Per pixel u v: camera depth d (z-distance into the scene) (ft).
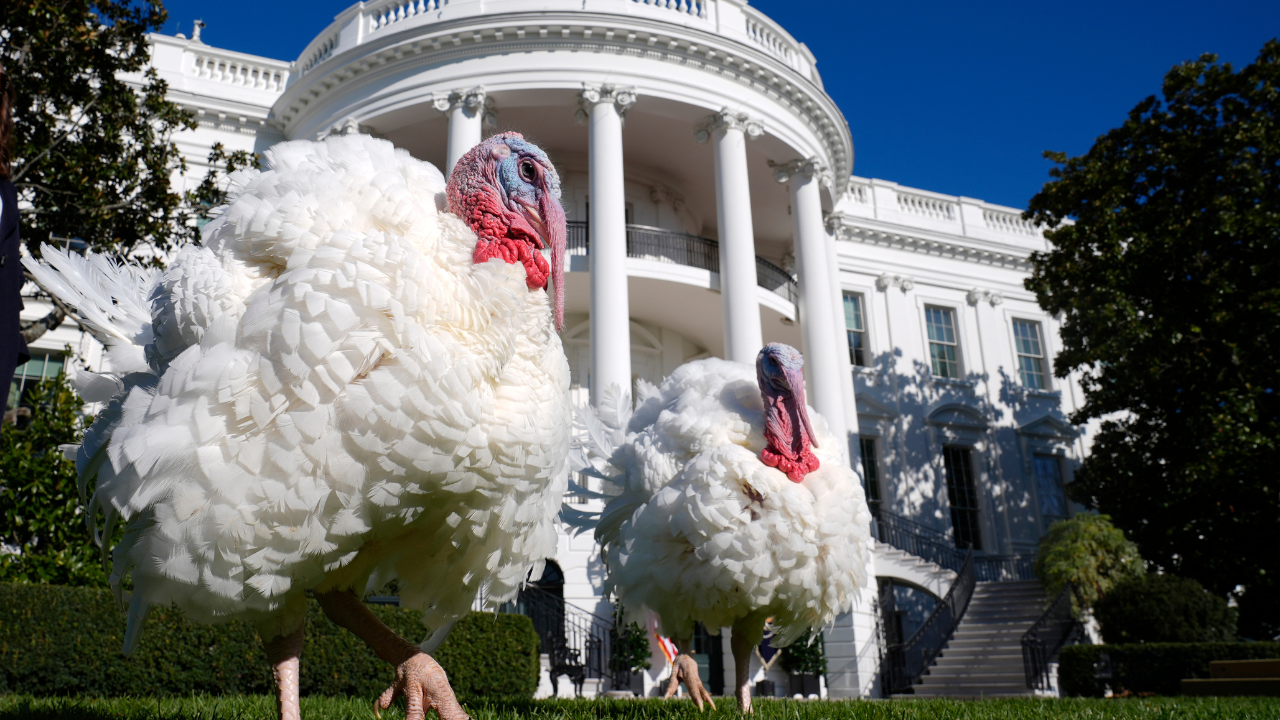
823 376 64.03
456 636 34.30
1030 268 92.58
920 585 61.52
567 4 60.75
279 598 7.65
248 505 7.26
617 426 20.43
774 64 63.72
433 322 7.87
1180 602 48.91
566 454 9.76
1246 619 62.49
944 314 88.53
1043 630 52.39
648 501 17.31
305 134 65.21
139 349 9.37
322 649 29.86
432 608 9.53
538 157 9.27
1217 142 55.62
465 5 60.95
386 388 7.44
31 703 16.39
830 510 16.17
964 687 51.80
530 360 8.88
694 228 76.84
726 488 15.84
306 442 7.31
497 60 59.21
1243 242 53.47
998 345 88.48
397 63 60.64
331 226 8.18
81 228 36.99
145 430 7.44
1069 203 60.75
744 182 61.26
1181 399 55.93
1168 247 53.93
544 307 9.09
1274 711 17.29
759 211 78.64
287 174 8.86
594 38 59.57
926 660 55.16
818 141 69.72
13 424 33.83
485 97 59.00
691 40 60.64
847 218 84.74
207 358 7.50
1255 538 53.88
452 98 58.80
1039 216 63.77
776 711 16.16
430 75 59.77
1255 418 49.42
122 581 8.35
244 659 28.71
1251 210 52.60
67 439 33.30
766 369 16.69
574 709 16.76
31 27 33.78
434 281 7.97
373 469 7.53
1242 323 51.75
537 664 37.01
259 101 69.67
